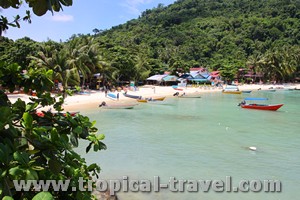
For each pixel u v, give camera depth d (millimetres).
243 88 97000
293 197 12859
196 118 34312
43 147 3197
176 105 48125
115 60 75812
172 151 19828
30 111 3957
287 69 109312
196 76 100375
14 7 3500
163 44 146875
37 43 56094
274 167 16688
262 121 32219
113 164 16859
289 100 59750
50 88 4598
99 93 60469
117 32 174125
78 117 4059
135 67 82000
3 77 4309
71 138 3742
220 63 122938
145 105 47094
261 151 19953
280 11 188500
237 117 35156
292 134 25469
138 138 23672
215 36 164750
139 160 17734
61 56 46031
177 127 28625
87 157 18000
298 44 155625
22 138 3314
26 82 4438
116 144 21562
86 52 58281
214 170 16125
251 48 151875
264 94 76188
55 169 3184
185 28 178500
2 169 2734
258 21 176125
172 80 91688
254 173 15719
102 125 29297
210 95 70500
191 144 21812
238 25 177875
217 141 22797
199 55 142125
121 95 58688
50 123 4043
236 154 19203
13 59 52688
